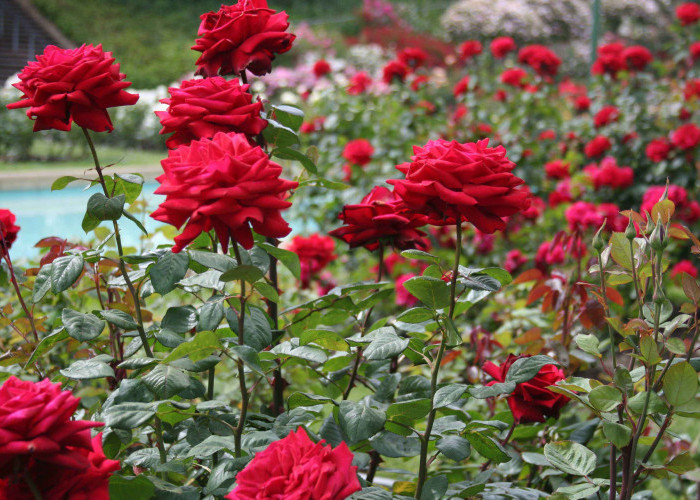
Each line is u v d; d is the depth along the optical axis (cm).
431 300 120
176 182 100
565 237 223
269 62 150
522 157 502
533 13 1636
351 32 2064
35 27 1798
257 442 113
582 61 1571
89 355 164
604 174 422
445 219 117
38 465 89
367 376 164
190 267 139
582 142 550
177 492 109
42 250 233
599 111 517
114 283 142
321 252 284
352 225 151
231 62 147
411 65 577
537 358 121
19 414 80
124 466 125
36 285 124
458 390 118
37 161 1060
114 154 1142
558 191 433
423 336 152
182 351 108
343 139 532
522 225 414
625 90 574
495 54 613
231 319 124
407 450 125
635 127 512
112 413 106
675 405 111
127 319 123
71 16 1889
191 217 100
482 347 191
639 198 463
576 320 200
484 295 142
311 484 86
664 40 1658
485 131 507
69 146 1106
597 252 125
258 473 90
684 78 657
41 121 123
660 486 245
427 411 122
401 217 142
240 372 113
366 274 380
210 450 114
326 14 2284
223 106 121
